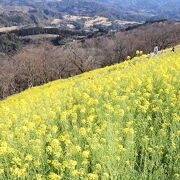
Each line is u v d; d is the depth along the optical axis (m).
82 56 46.81
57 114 8.04
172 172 4.56
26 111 9.05
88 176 4.28
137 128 5.97
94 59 47.84
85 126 6.52
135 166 5.00
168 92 7.52
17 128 6.36
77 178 4.35
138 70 11.63
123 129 5.64
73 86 13.88
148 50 56.88
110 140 5.10
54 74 48.28
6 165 4.88
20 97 17.83
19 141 5.82
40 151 5.11
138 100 7.50
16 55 53.00
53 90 13.87
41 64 47.38
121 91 9.13
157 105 7.04
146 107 6.71
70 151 4.98
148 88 8.16
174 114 5.98
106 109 7.23
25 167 4.68
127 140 5.25
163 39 56.81
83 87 11.73
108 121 6.25
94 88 9.97
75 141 5.63
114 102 8.05
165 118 6.15
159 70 10.05
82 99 9.09
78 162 5.01
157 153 4.91
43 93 13.77
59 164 4.57
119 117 6.53
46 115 7.41
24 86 46.91
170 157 4.70
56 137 6.22
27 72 45.31
